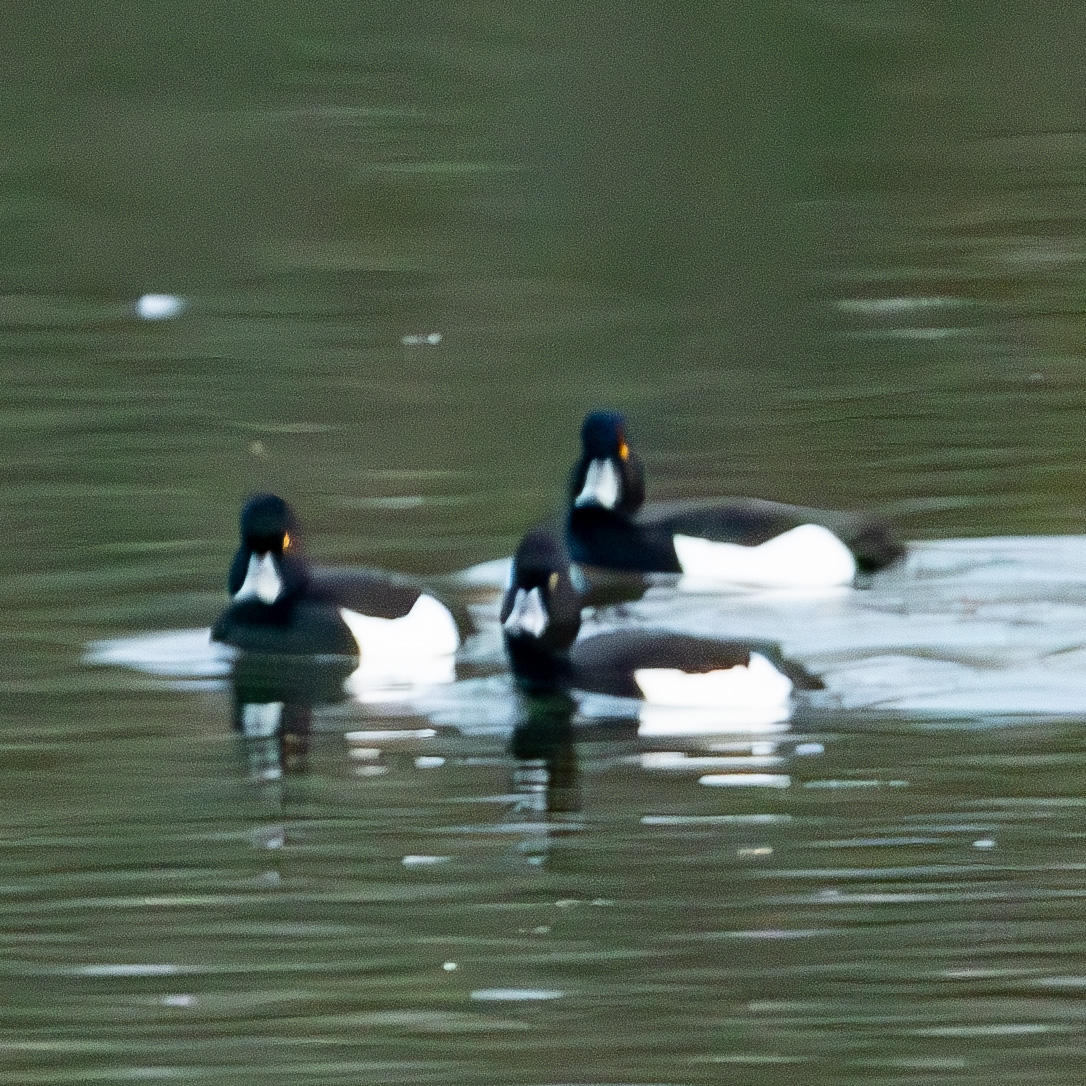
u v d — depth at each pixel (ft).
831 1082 31.78
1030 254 85.76
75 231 90.27
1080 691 47.06
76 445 65.31
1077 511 59.11
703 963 35.12
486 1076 32.07
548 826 39.99
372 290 83.35
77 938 35.91
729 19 117.19
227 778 42.52
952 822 39.99
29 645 50.21
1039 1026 33.27
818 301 81.41
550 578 48.26
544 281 85.05
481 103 107.34
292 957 35.17
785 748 44.01
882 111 106.22
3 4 118.32
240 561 50.80
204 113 105.91
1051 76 111.14
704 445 65.87
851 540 56.34
